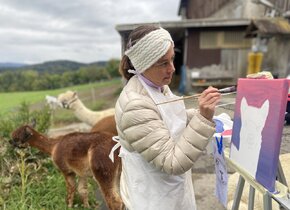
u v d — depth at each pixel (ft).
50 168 14.25
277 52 33.88
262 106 4.33
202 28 36.22
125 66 5.42
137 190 5.28
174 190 5.29
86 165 10.27
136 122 4.67
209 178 12.51
